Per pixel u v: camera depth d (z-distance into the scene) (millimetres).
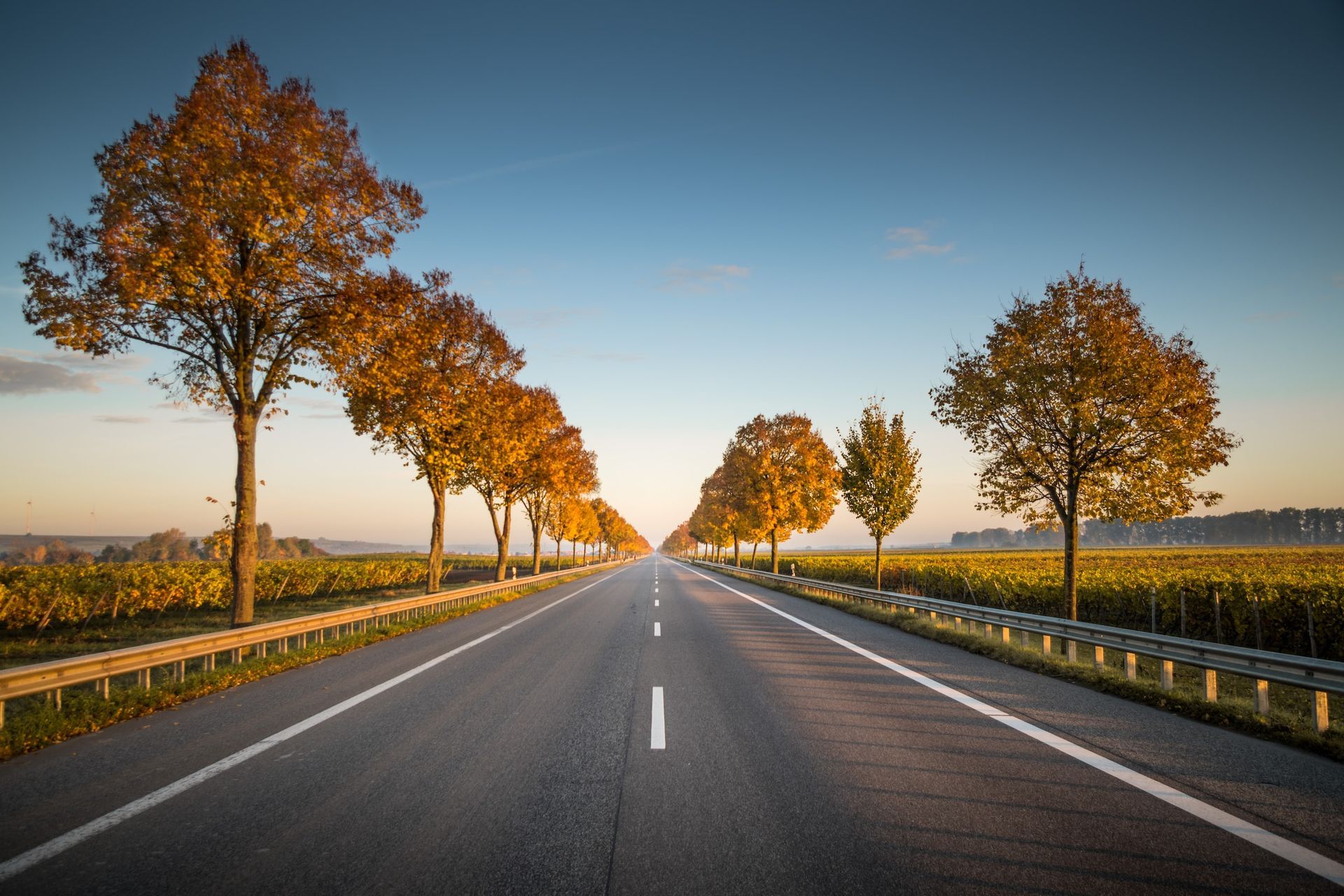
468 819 3879
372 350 12836
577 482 34094
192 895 3020
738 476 37688
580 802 4145
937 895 2965
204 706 6957
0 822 3881
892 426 23094
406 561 42406
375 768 4844
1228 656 6363
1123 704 6801
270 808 4078
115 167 10023
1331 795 4188
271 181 10391
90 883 3125
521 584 27031
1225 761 4887
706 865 3266
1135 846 3471
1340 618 11875
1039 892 2988
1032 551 90000
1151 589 15477
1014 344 12586
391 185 12367
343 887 3076
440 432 19125
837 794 4246
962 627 12977
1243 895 2973
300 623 10273
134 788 4469
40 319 9844
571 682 8016
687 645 11109
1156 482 11844
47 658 12453
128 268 9398
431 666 9234
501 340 22156
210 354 11812
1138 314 12156
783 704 6840
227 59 10461
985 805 4035
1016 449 12914
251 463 11422
